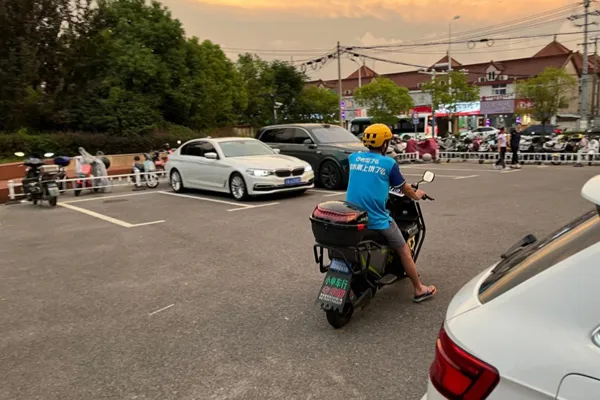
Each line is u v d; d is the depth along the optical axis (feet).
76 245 23.49
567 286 4.79
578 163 56.85
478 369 4.84
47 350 12.31
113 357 11.82
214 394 10.05
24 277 18.54
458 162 68.39
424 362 10.98
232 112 119.34
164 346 12.30
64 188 43.14
